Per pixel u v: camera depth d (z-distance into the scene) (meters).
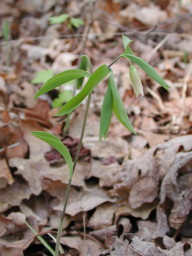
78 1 1.15
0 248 0.42
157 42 0.99
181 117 0.69
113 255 0.41
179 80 0.81
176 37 0.99
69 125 0.66
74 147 0.58
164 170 0.48
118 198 0.50
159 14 1.10
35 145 0.59
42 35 1.07
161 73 0.83
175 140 0.51
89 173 0.54
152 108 0.73
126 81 0.80
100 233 0.45
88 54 0.93
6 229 0.46
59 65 0.88
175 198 0.44
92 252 0.44
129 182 0.49
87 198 0.50
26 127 0.62
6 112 0.65
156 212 0.47
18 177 0.53
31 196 0.52
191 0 1.18
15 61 0.94
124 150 0.59
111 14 1.10
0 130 0.58
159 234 0.44
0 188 0.51
